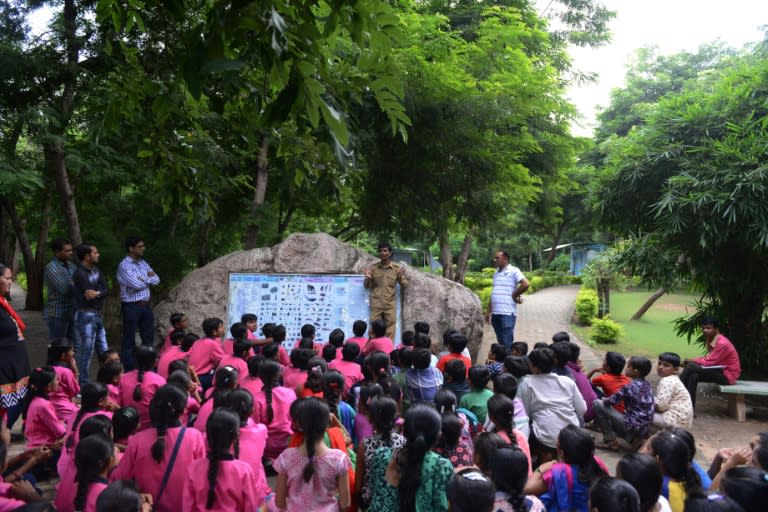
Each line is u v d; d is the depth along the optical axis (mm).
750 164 6809
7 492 2902
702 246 7375
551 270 37406
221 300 7746
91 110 7477
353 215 16516
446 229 13109
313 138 3846
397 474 2783
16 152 9195
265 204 9906
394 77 2635
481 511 2129
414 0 11398
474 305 8281
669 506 2537
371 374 4578
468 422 3773
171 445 3098
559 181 15516
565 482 2781
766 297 8156
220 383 3988
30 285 14945
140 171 8898
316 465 2855
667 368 5496
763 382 6910
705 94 8078
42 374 4246
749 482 2182
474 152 9867
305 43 2178
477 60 9812
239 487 2855
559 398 4449
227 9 1977
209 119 7359
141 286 6895
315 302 7863
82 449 2771
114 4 2551
